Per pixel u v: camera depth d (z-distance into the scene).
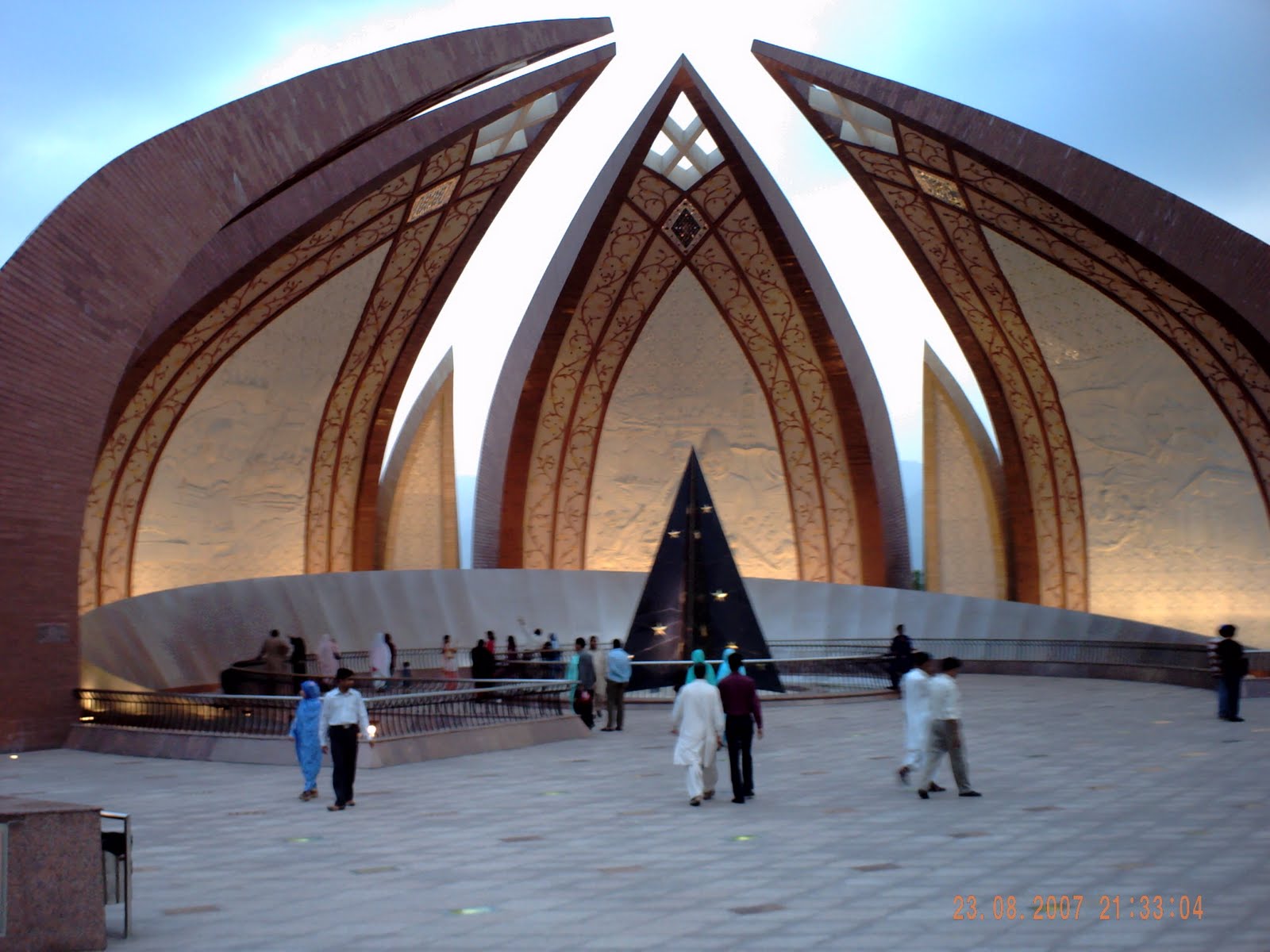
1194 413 16.36
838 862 4.79
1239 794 6.09
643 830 5.61
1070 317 16.31
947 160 14.39
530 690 9.98
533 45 12.67
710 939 3.69
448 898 4.32
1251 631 16.45
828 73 13.88
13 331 9.59
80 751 9.43
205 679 13.92
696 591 13.04
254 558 17.52
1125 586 17.66
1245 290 12.20
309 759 6.74
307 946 3.72
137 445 15.64
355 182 12.59
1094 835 5.18
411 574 16.28
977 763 7.61
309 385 17.00
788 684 14.32
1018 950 3.50
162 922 4.04
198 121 10.59
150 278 10.26
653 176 16.58
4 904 3.54
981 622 16.89
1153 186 12.42
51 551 9.77
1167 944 3.53
